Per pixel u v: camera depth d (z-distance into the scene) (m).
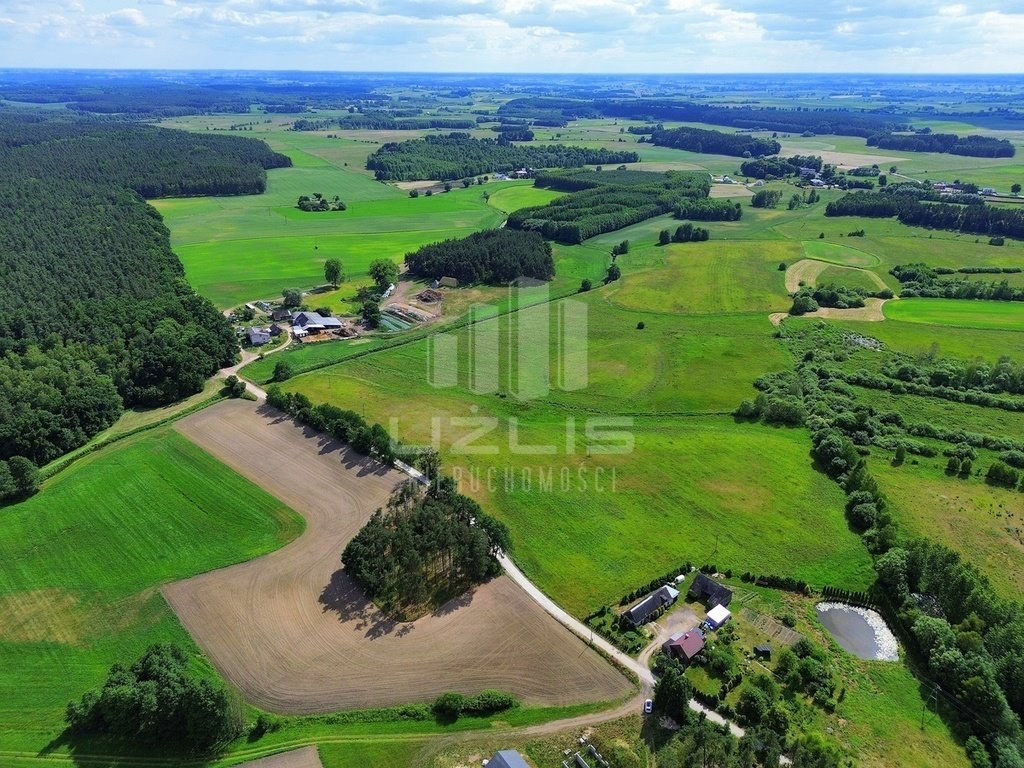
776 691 67.50
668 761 59.50
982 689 64.75
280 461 106.88
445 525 82.81
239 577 83.25
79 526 92.94
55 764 61.50
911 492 98.94
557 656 72.19
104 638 75.25
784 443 112.50
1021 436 113.75
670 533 90.69
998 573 83.31
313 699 67.44
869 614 78.62
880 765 60.75
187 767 60.88
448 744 62.91
